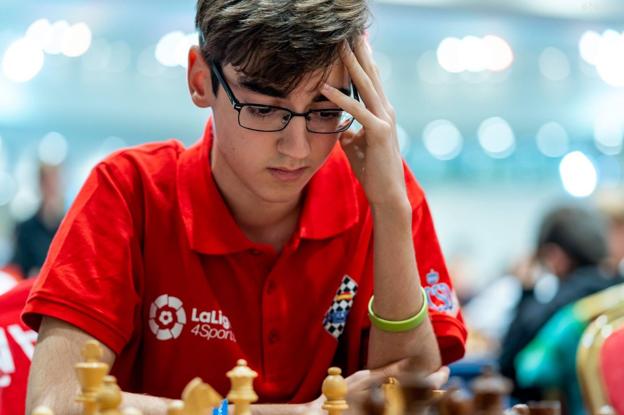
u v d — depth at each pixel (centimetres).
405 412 128
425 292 202
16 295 212
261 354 192
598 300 405
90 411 124
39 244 633
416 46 1147
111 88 1239
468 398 133
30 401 168
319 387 195
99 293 178
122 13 1027
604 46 953
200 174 192
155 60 1178
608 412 150
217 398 118
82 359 171
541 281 491
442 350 203
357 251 200
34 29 1047
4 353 204
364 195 203
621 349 260
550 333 412
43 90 1214
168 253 190
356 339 200
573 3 841
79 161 1317
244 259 191
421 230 207
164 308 190
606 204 551
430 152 1491
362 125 182
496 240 1565
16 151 1273
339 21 165
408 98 1318
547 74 1229
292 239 194
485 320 732
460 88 1322
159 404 171
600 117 1371
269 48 160
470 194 1554
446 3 908
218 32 168
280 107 168
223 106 174
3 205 1189
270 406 173
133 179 192
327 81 168
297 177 174
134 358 192
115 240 184
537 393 431
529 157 1496
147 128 1326
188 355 189
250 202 189
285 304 193
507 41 1037
